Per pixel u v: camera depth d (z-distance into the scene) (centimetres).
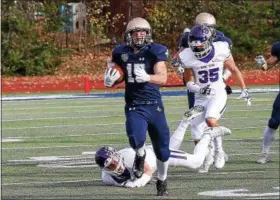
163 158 2073
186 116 2336
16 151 3116
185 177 2416
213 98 2527
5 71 8019
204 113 2539
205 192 2131
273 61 2750
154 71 2077
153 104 2086
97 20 8925
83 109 5116
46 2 8794
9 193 2153
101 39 9006
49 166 2691
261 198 2027
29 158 2900
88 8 8931
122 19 8975
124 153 2258
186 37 2677
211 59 2531
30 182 2345
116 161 2206
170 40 9025
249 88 6869
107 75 2091
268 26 9362
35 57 8200
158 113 2091
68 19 8850
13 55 8094
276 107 2698
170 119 4416
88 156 2950
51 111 4997
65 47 8819
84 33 8969
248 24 9288
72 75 8150
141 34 2066
